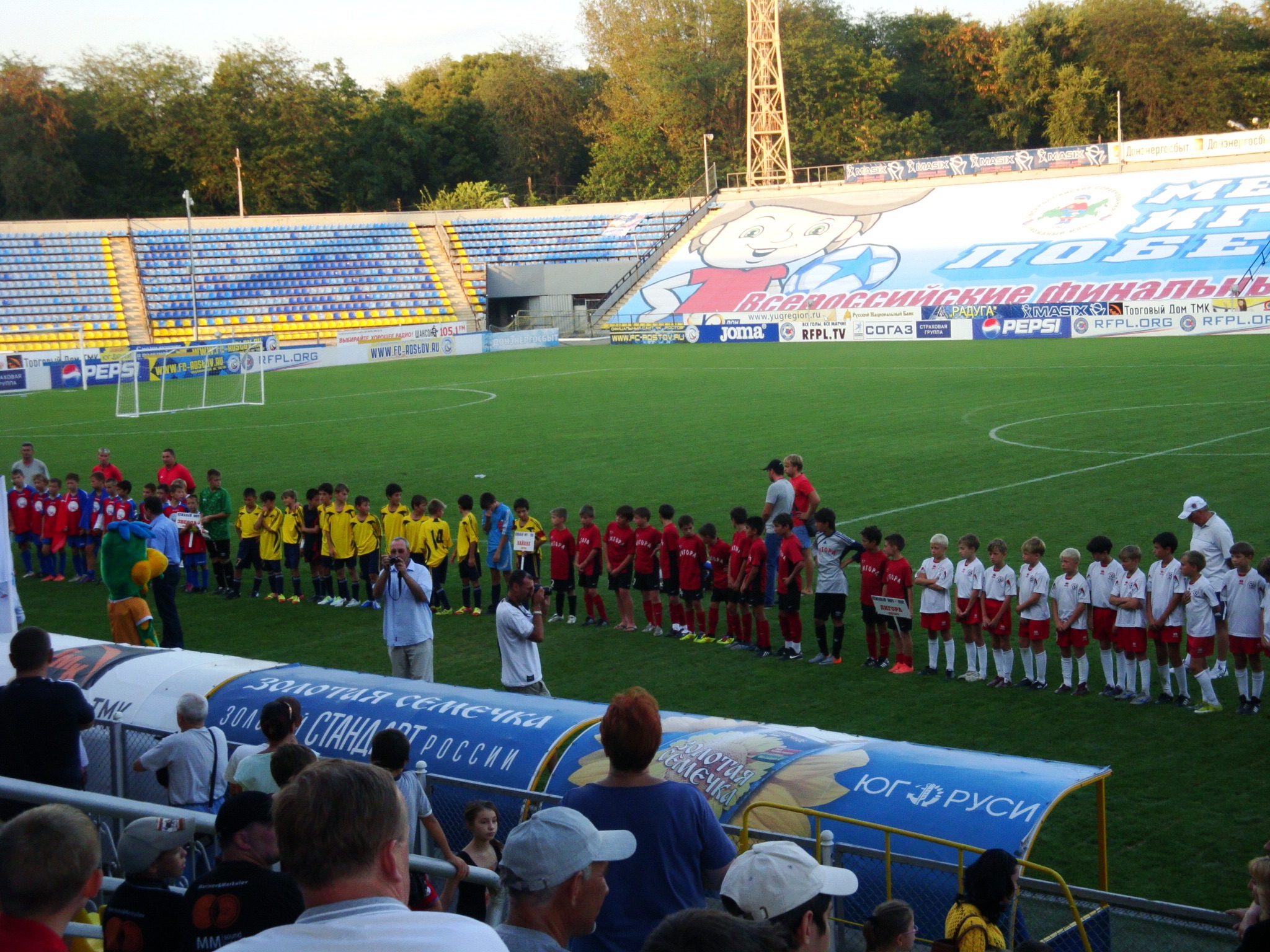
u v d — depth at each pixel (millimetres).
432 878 5832
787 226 74062
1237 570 11906
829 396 38406
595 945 4477
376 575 18484
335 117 94750
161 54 88250
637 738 4641
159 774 7836
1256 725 11633
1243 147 65438
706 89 94500
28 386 51500
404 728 8570
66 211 83375
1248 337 49719
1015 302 60031
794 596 14602
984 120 99750
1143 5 89125
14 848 3180
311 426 36719
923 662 14422
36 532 21453
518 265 75250
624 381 46094
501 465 28172
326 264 73250
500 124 100750
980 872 5801
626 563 16266
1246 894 8266
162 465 30344
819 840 6484
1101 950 6699
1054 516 20766
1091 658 14148
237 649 16016
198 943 4238
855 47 97125
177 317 67375
